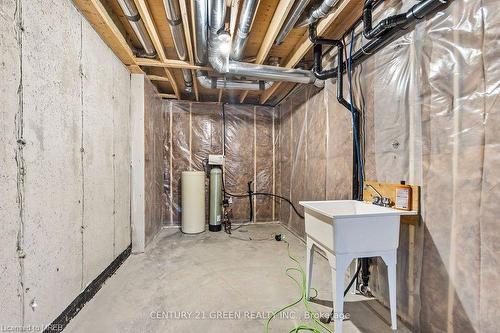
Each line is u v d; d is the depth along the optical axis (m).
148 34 2.20
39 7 1.33
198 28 1.92
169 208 4.18
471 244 1.19
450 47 1.30
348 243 1.40
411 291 1.54
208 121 4.29
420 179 1.49
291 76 2.66
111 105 2.31
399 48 1.67
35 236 1.29
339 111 2.47
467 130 1.22
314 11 1.84
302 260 2.66
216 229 3.86
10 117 1.15
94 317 1.63
